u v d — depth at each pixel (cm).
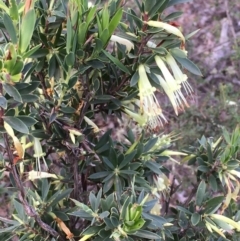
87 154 25
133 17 21
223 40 75
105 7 20
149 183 27
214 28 76
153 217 23
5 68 16
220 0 80
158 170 26
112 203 22
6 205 46
